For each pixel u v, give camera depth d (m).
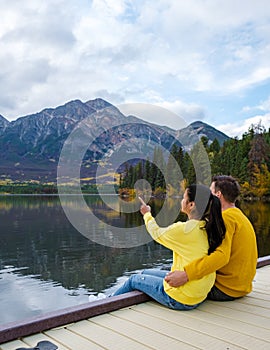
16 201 37.31
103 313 2.22
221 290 2.44
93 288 10.05
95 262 13.28
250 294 2.63
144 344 1.82
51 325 1.99
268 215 23.94
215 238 2.21
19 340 1.85
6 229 21.92
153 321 2.11
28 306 8.46
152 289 2.36
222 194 2.52
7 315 7.84
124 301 2.33
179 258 2.28
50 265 12.94
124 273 11.65
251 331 1.98
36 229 21.98
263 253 13.59
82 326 2.04
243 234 2.41
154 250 15.32
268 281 2.98
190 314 2.23
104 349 1.76
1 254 15.06
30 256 14.69
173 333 1.95
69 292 9.66
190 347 1.79
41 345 1.79
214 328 2.02
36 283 10.47
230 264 2.43
